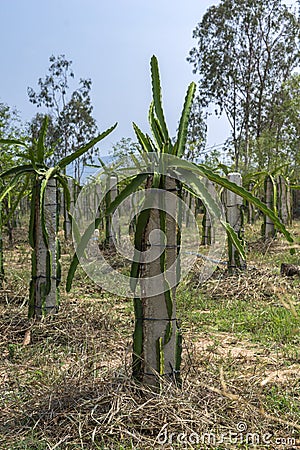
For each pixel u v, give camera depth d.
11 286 6.20
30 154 4.49
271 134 28.44
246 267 7.66
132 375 3.19
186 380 3.24
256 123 33.69
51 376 3.54
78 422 2.86
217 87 33.12
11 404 3.19
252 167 26.97
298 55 32.81
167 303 3.09
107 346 4.34
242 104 33.12
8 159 11.07
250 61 32.97
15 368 3.85
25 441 2.76
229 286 6.87
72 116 35.38
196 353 4.02
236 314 5.73
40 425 2.92
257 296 6.61
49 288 4.68
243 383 3.39
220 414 3.00
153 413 2.90
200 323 5.44
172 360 3.15
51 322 4.60
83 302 5.80
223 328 5.21
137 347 3.15
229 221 7.64
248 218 12.70
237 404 3.03
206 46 33.12
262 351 4.46
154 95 3.26
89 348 4.21
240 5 31.91
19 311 5.18
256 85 33.16
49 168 4.53
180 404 2.94
